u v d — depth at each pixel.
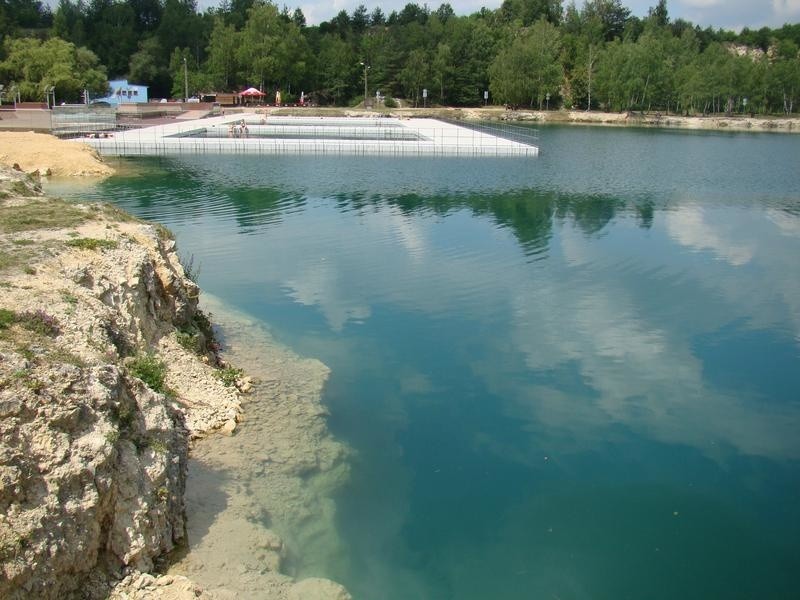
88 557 7.26
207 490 9.98
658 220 30.53
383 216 30.12
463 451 11.99
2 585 6.24
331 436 12.10
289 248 24.48
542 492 10.99
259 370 14.39
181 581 7.76
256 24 106.94
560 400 13.86
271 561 8.68
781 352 16.33
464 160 49.09
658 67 109.44
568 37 122.06
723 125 104.88
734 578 9.32
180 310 14.34
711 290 20.78
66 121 58.12
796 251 25.55
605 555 9.67
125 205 30.94
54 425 7.28
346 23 138.75
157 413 8.91
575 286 20.89
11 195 17.09
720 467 11.77
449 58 113.31
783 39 154.50
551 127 95.69
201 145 50.22
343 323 17.48
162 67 113.38
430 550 9.62
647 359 15.84
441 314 18.30
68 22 118.38
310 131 64.62
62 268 11.70
